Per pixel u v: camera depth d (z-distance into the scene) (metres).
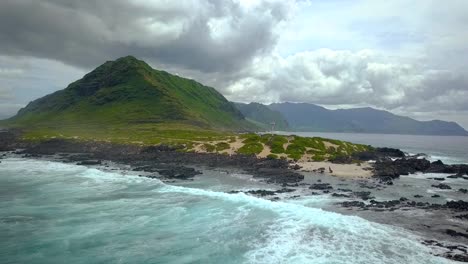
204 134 157.88
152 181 63.25
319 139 111.25
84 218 39.41
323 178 65.25
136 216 40.06
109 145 117.69
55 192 53.47
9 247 30.62
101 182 62.31
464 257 26.92
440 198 48.94
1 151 119.50
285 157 88.62
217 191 53.72
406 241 30.73
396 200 46.56
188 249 30.05
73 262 27.62
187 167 81.06
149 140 124.44
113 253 29.33
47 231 34.94
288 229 34.66
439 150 173.38
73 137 138.25
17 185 59.28
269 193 51.31
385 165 80.94
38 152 114.06
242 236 33.00
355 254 28.08
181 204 45.44
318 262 26.67
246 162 84.31
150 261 27.69
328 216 38.78
